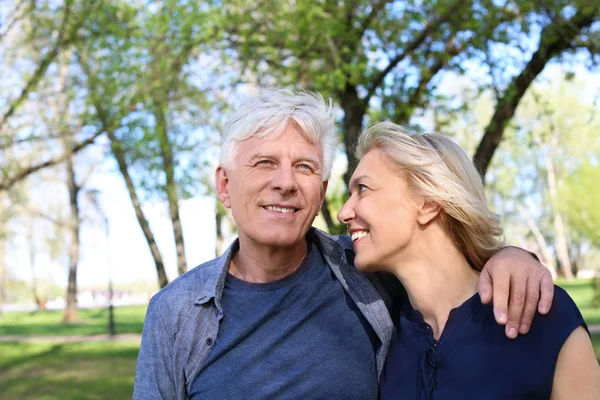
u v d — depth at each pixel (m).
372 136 2.30
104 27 8.91
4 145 10.69
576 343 1.89
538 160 43.34
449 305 2.19
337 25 6.65
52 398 10.31
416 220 2.22
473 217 2.16
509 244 2.26
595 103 7.34
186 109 8.91
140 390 2.26
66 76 10.45
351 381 2.27
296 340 2.31
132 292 55.84
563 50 7.01
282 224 2.34
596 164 38.31
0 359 15.51
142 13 8.54
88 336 21.08
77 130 10.46
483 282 1.99
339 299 2.42
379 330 2.29
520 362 1.94
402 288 2.45
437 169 2.16
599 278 15.65
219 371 2.26
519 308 1.90
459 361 2.05
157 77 8.16
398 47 6.96
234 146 2.41
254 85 8.16
